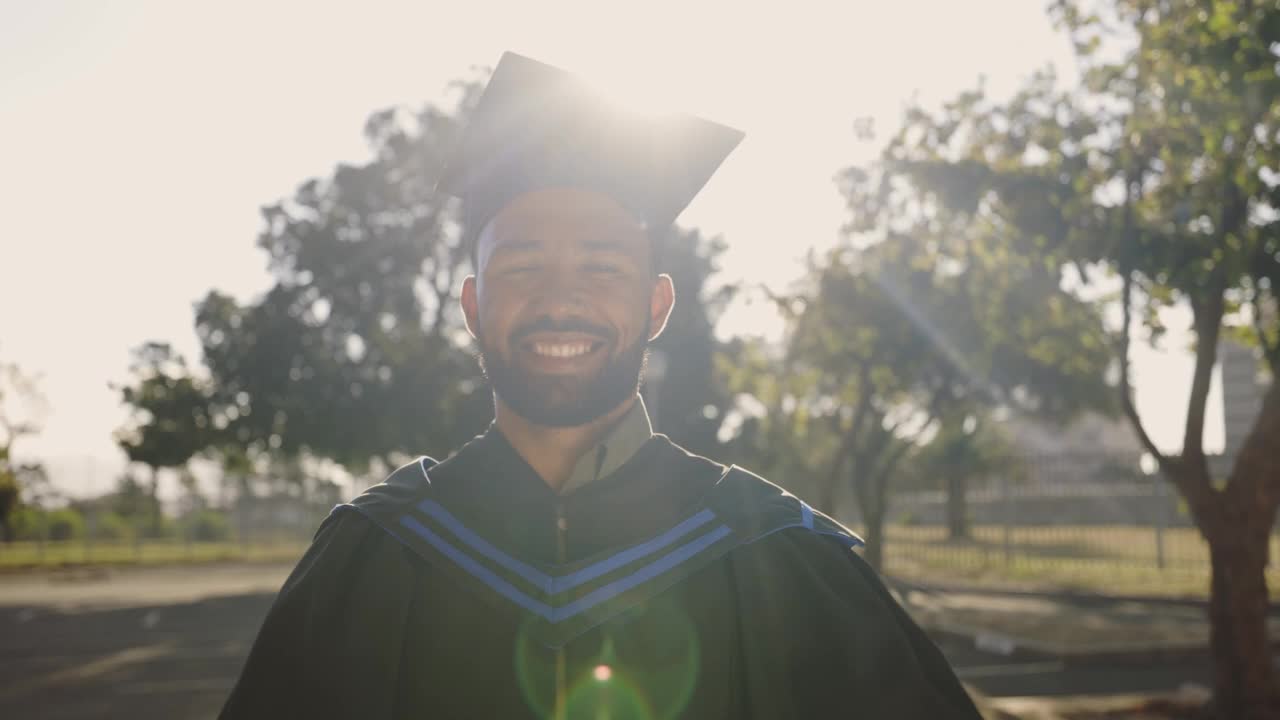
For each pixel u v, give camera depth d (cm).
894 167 980
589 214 140
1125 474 2423
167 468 3019
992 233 913
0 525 4344
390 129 2830
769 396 2047
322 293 2819
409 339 2845
